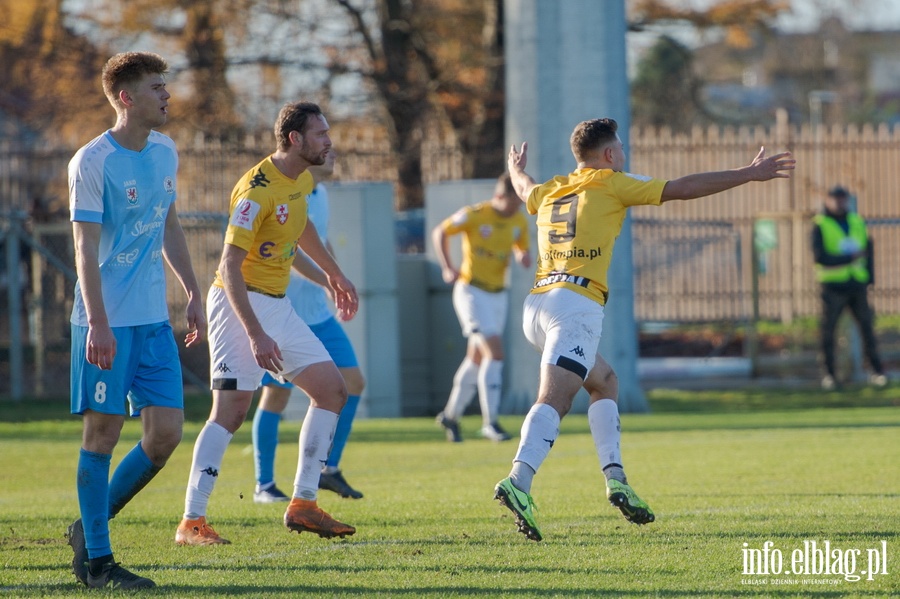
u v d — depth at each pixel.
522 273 48.28
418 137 80.88
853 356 59.00
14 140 71.06
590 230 18.70
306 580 15.87
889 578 15.38
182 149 63.06
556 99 45.84
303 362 19.84
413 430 41.91
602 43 45.69
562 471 28.78
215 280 20.48
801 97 195.75
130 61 16.39
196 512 19.36
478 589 15.05
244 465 32.69
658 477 27.00
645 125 150.75
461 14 88.38
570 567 16.38
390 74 85.81
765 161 18.08
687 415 45.78
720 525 19.56
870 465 28.20
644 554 17.20
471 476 28.52
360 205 47.31
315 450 19.28
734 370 64.06
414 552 17.83
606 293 18.89
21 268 62.28
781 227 71.94
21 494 27.09
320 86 86.62
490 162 81.56
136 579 15.72
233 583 15.77
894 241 72.81
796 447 32.75
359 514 22.11
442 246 37.62
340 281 22.20
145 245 16.72
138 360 16.77
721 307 70.56
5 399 55.19
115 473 17.73
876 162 72.75
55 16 86.31
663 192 18.47
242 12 85.88
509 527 20.00
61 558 18.05
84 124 86.25
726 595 14.48
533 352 48.38
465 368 38.12
